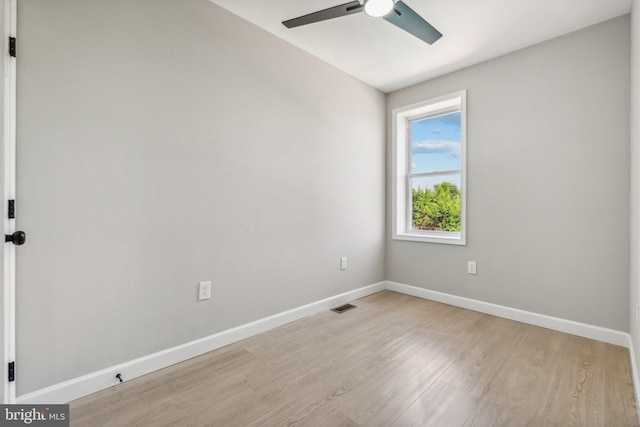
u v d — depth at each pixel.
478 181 2.87
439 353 2.04
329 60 2.85
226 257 2.16
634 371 1.72
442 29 2.32
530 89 2.56
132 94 1.71
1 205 1.26
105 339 1.64
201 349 2.02
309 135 2.75
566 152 2.39
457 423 1.37
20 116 1.37
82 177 1.55
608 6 2.05
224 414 1.44
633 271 1.90
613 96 2.19
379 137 3.56
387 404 1.51
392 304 3.09
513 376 1.76
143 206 1.77
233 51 2.18
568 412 1.44
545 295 2.50
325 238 2.92
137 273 1.75
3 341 1.28
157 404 1.51
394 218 3.58
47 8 1.44
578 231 2.34
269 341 2.23
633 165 1.92
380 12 1.68
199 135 2.00
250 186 2.30
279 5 2.09
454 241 3.05
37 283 1.42
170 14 1.86
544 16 2.16
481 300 2.88
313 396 1.58
